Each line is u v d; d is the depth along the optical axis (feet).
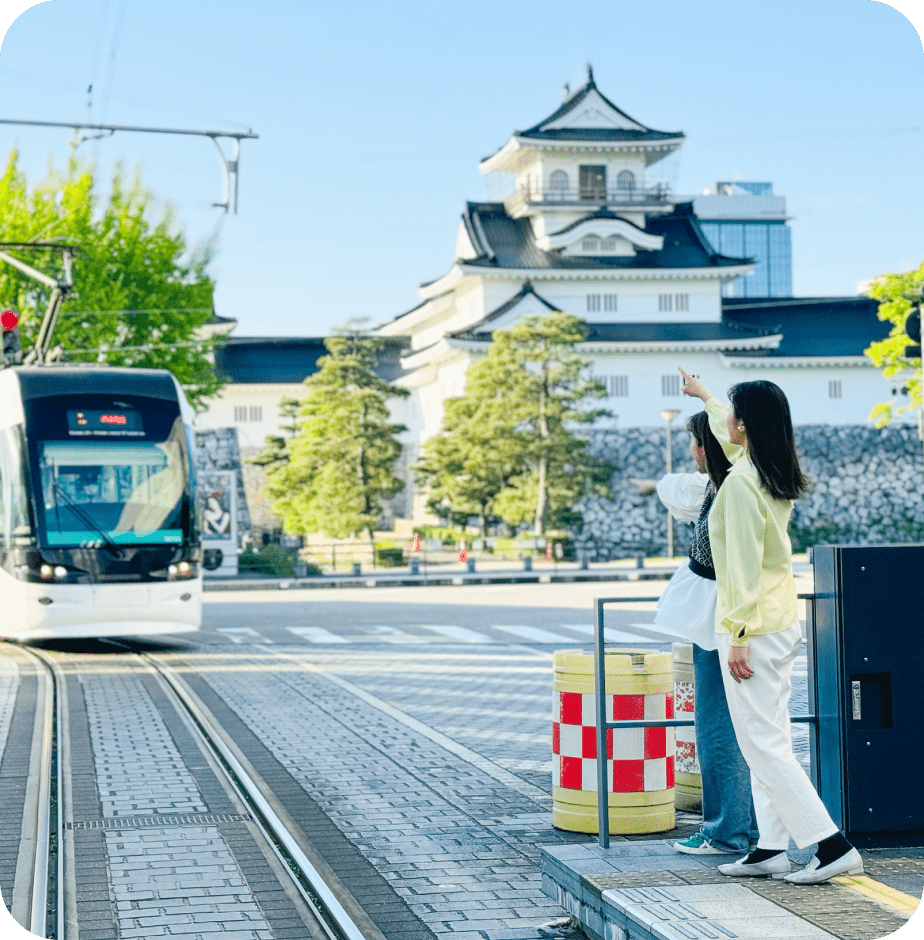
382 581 116.98
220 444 176.55
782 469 17.01
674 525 167.43
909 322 62.13
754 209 321.52
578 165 188.75
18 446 52.95
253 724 36.29
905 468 173.68
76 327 118.42
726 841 18.31
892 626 18.30
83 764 30.32
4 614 52.90
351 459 152.35
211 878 20.53
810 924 14.80
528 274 175.73
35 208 118.62
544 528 150.10
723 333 178.29
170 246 124.67
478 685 44.78
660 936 14.48
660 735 22.56
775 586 17.08
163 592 53.26
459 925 18.13
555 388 153.89
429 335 208.33
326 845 22.76
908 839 18.52
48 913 18.76
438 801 26.30
